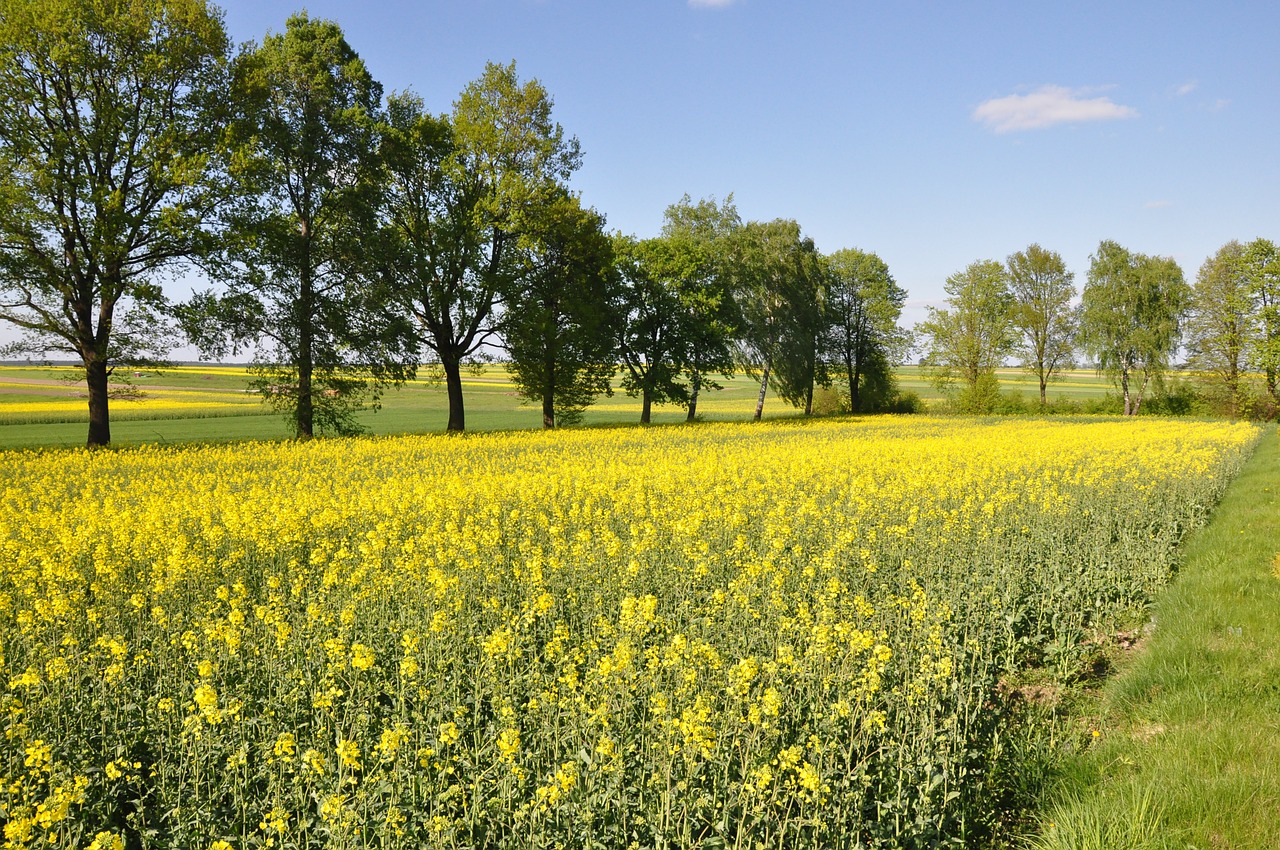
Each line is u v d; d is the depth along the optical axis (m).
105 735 6.12
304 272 36.00
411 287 38.66
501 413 67.88
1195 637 8.27
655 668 6.30
